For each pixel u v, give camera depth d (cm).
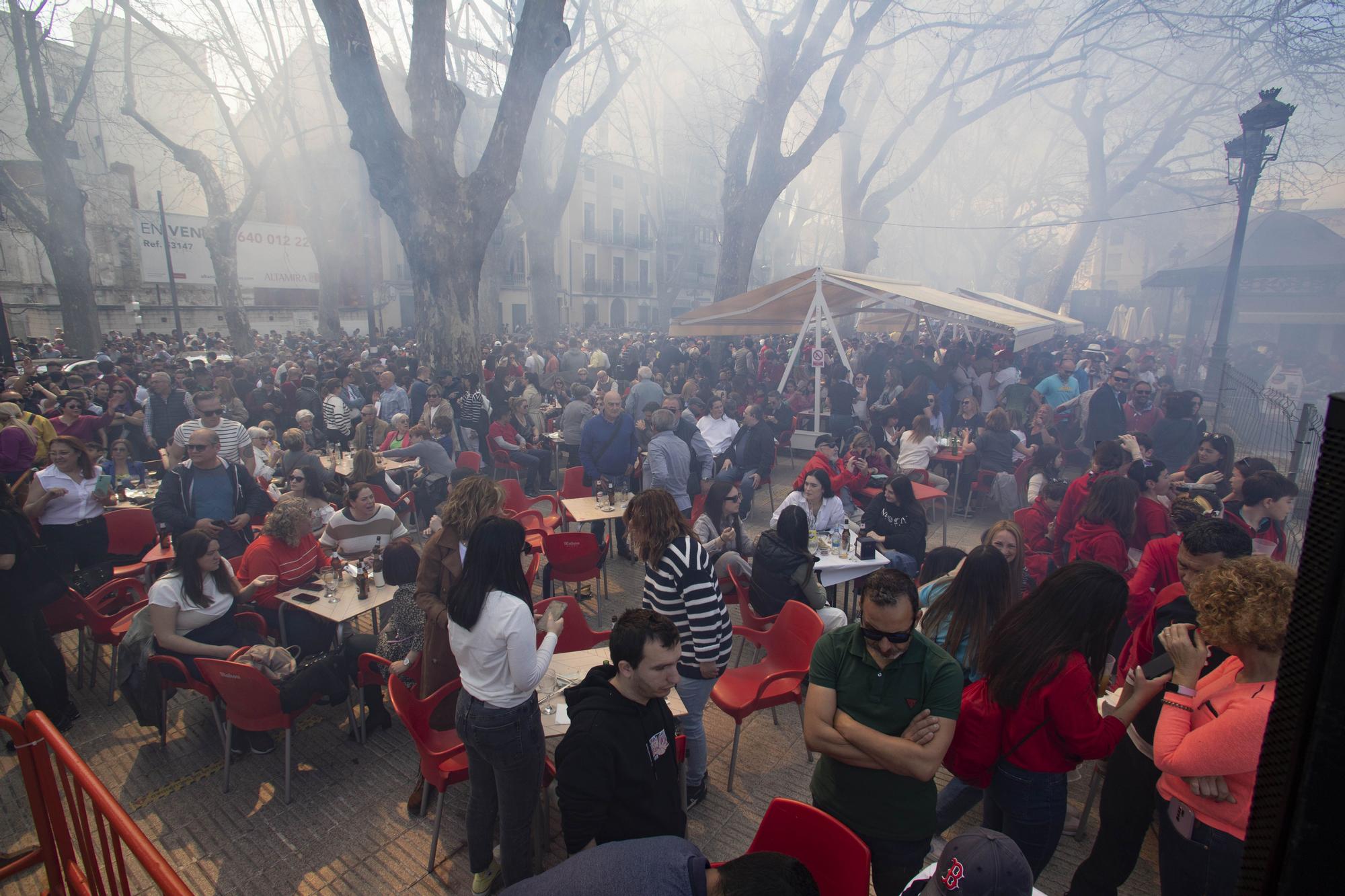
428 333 1183
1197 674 236
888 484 604
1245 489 470
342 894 325
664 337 2780
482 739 272
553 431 1238
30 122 1786
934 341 1908
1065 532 535
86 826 248
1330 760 74
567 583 690
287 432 741
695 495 779
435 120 1104
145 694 415
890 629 235
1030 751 244
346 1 962
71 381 1196
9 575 418
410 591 414
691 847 172
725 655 350
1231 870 218
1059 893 328
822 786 261
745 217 1712
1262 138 1066
